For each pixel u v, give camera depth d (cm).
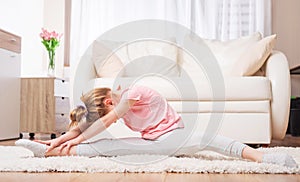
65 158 174
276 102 290
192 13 480
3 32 367
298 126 452
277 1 493
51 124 416
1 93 366
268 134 288
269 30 480
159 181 131
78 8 488
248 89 288
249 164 157
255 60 315
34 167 154
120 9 490
